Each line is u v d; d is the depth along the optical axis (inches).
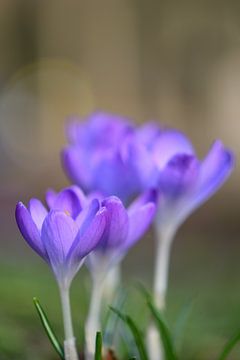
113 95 175.5
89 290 29.6
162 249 25.2
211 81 169.8
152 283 50.8
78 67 173.9
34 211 22.0
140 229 22.8
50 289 41.6
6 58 169.8
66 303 22.2
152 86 174.6
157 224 25.0
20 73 170.9
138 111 175.3
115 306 26.4
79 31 173.0
